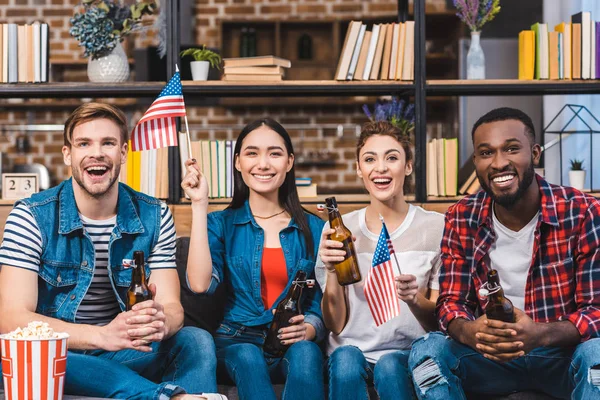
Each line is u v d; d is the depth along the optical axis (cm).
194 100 457
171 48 280
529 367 193
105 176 194
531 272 197
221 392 196
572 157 331
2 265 192
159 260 207
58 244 198
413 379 185
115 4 294
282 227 226
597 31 287
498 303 179
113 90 281
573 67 287
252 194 227
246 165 223
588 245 193
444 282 206
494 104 336
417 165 281
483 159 194
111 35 288
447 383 181
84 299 200
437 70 467
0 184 361
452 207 211
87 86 280
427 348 188
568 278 196
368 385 197
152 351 194
